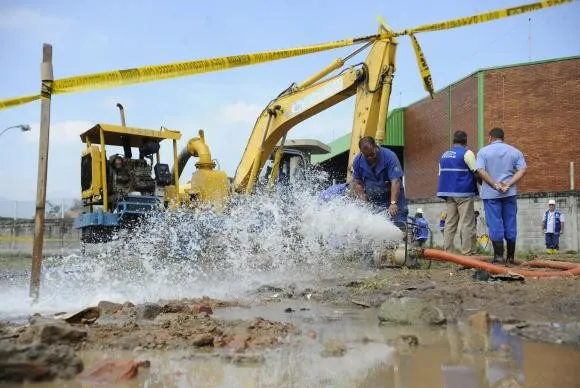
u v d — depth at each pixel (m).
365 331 3.30
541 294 4.33
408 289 4.92
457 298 4.29
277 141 11.78
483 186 6.88
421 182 28.88
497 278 5.27
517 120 23.97
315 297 4.81
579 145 23.12
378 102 9.60
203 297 4.75
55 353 2.38
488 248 15.70
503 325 3.35
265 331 3.26
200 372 2.44
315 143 13.04
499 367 2.48
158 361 2.62
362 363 2.58
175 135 12.27
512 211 6.80
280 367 2.52
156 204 11.34
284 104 11.45
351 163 9.73
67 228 24.36
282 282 6.02
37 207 4.71
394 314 3.58
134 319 3.75
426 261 7.58
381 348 2.86
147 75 5.53
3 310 4.37
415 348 2.85
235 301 4.70
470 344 2.92
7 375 2.25
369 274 6.33
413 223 7.50
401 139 30.23
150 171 11.70
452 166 7.52
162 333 3.15
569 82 23.42
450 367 2.49
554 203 16.73
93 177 11.23
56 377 2.32
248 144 12.25
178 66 5.89
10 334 2.91
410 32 9.39
